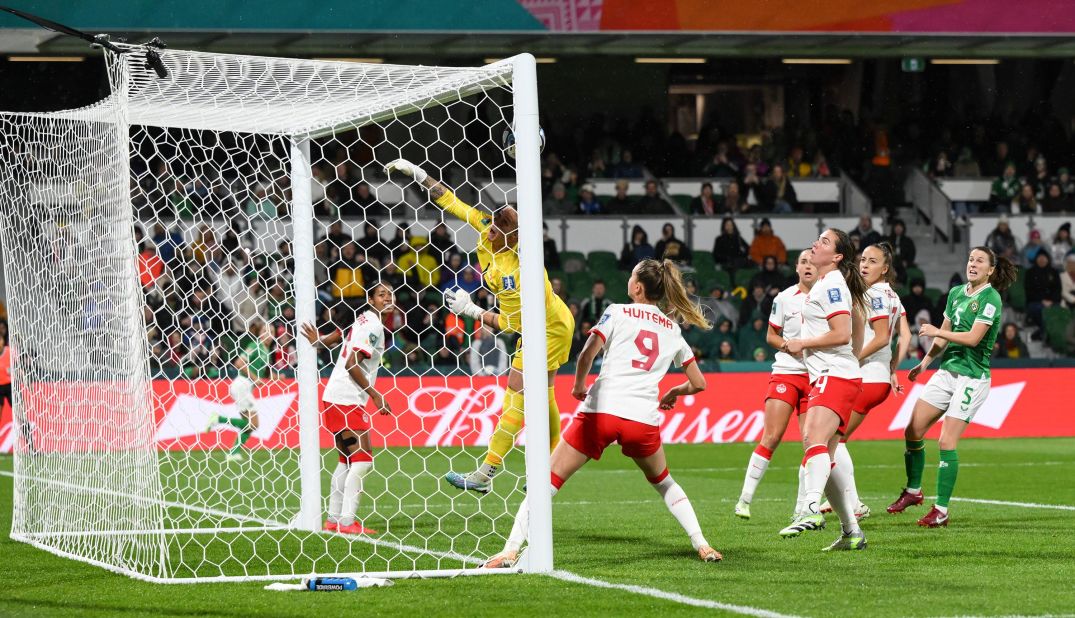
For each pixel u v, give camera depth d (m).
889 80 61.22
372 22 42.19
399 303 41.56
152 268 38.03
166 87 15.71
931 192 56.19
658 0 44.38
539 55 48.12
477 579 13.48
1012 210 56.28
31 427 18.08
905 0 45.72
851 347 15.64
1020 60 61.31
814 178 56.19
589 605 11.78
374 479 27.61
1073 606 11.73
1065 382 42.00
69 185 16.88
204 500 23.86
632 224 51.50
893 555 15.37
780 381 18.33
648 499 23.53
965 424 18.55
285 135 18.95
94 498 16.17
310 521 18.56
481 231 17.92
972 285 18.84
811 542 16.77
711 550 14.95
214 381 35.25
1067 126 62.00
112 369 15.02
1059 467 30.38
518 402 17.78
